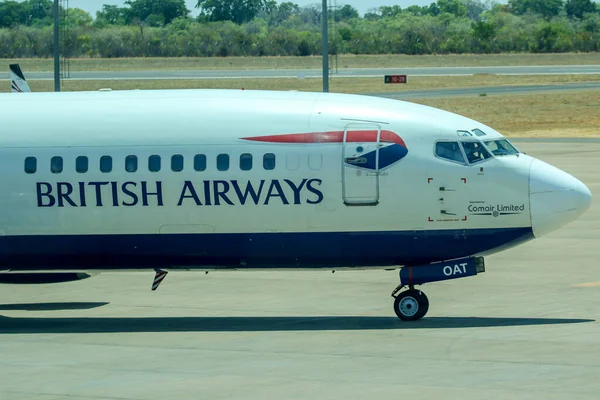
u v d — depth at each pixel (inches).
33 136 3201.3
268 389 2348.7
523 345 2755.9
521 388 2311.8
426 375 2445.9
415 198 3038.9
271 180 3065.9
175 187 3105.3
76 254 3198.8
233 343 2871.6
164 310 3474.4
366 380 2409.0
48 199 3166.8
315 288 3791.8
